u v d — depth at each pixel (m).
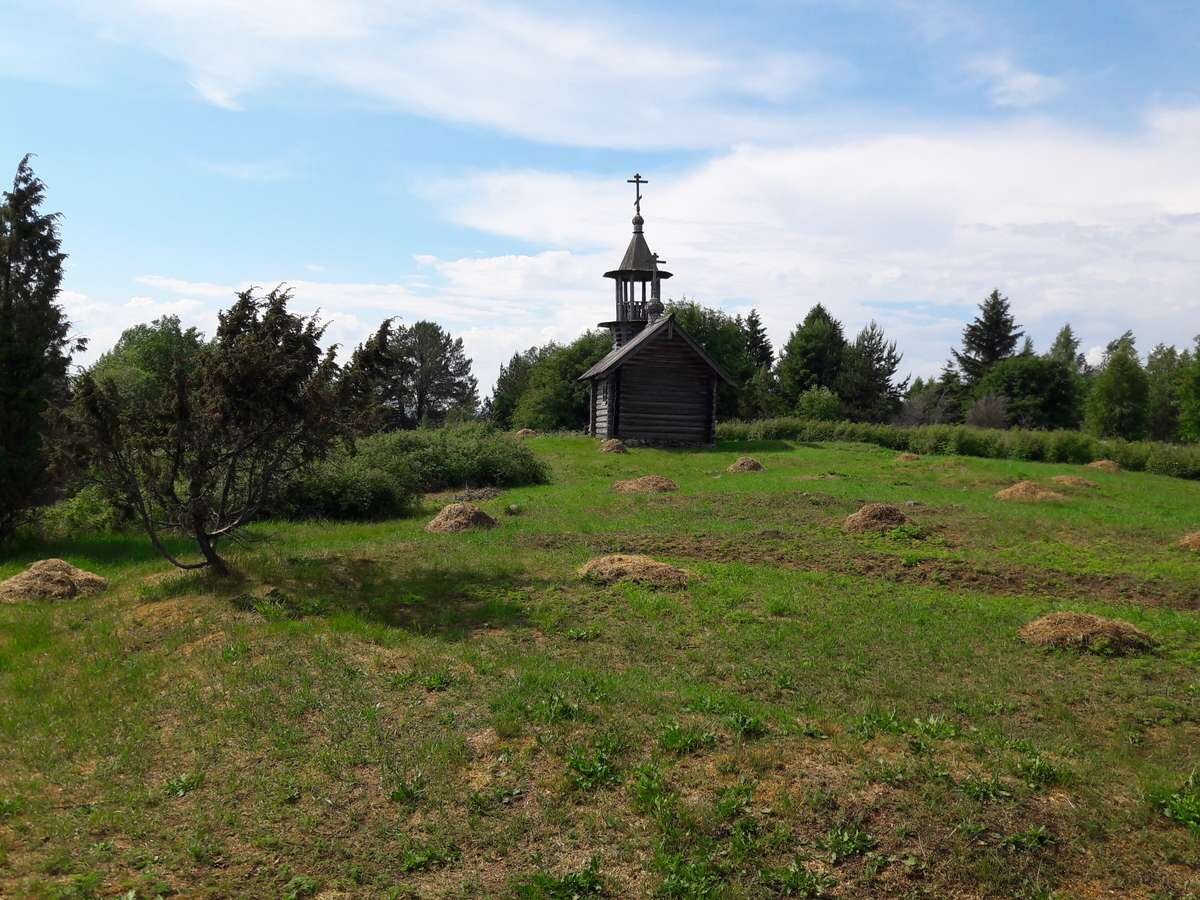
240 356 10.42
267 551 13.94
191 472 10.90
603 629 9.83
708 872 5.48
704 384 35.56
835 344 72.75
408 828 5.91
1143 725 7.80
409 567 12.38
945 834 5.86
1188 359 70.69
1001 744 7.09
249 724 7.29
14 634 10.01
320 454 11.43
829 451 32.81
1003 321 77.12
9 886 5.12
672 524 16.17
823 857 5.66
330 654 8.62
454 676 8.16
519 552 13.65
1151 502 21.09
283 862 5.54
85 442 10.41
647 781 6.30
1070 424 63.47
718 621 10.16
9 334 16.33
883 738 7.13
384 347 11.55
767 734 7.09
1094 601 11.73
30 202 16.91
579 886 5.32
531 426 59.19
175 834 5.80
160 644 9.28
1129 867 5.69
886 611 10.74
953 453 35.88
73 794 6.34
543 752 6.76
